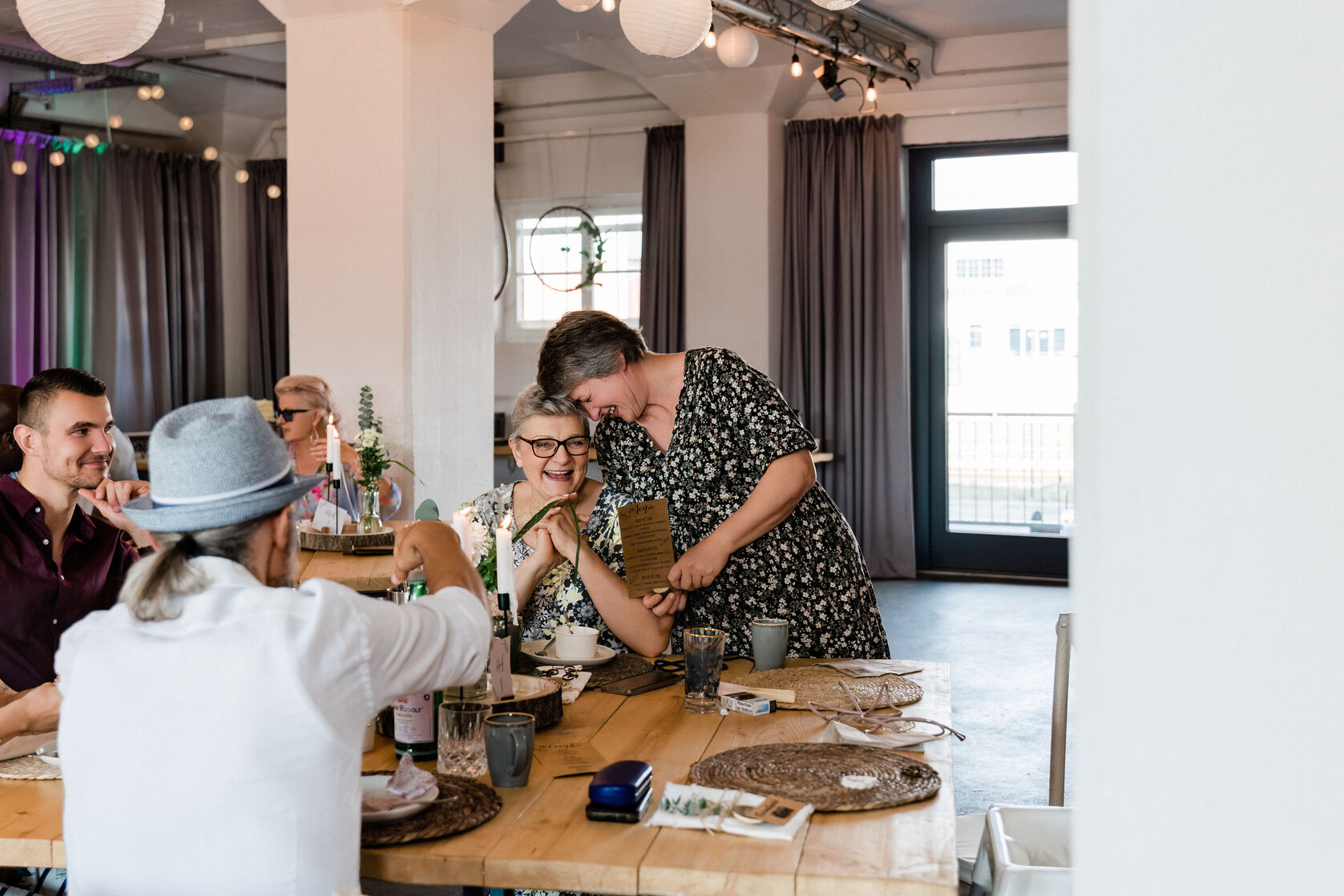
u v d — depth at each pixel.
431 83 5.10
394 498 4.41
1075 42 0.69
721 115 7.64
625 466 2.57
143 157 8.43
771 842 1.47
